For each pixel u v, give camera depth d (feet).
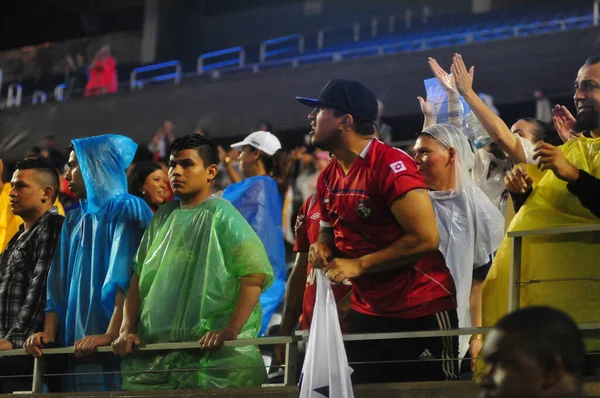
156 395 18.62
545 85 54.13
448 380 16.12
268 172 28.48
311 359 15.81
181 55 83.71
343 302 18.29
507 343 8.10
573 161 17.25
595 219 16.48
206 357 19.25
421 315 16.39
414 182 15.90
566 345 7.98
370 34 75.25
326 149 16.92
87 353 20.17
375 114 16.89
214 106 66.64
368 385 16.20
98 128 70.59
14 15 91.50
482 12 69.67
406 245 15.62
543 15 66.80
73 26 94.12
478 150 22.75
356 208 16.35
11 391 22.75
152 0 84.28
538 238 16.71
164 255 20.12
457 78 20.27
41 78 83.82
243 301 19.21
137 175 28.04
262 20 80.84
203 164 20.66
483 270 20.11
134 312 20.33
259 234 25.31
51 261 22.88
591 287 16.14
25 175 23.93
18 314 22.75
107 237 21.93
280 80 64.23
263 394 17.40
